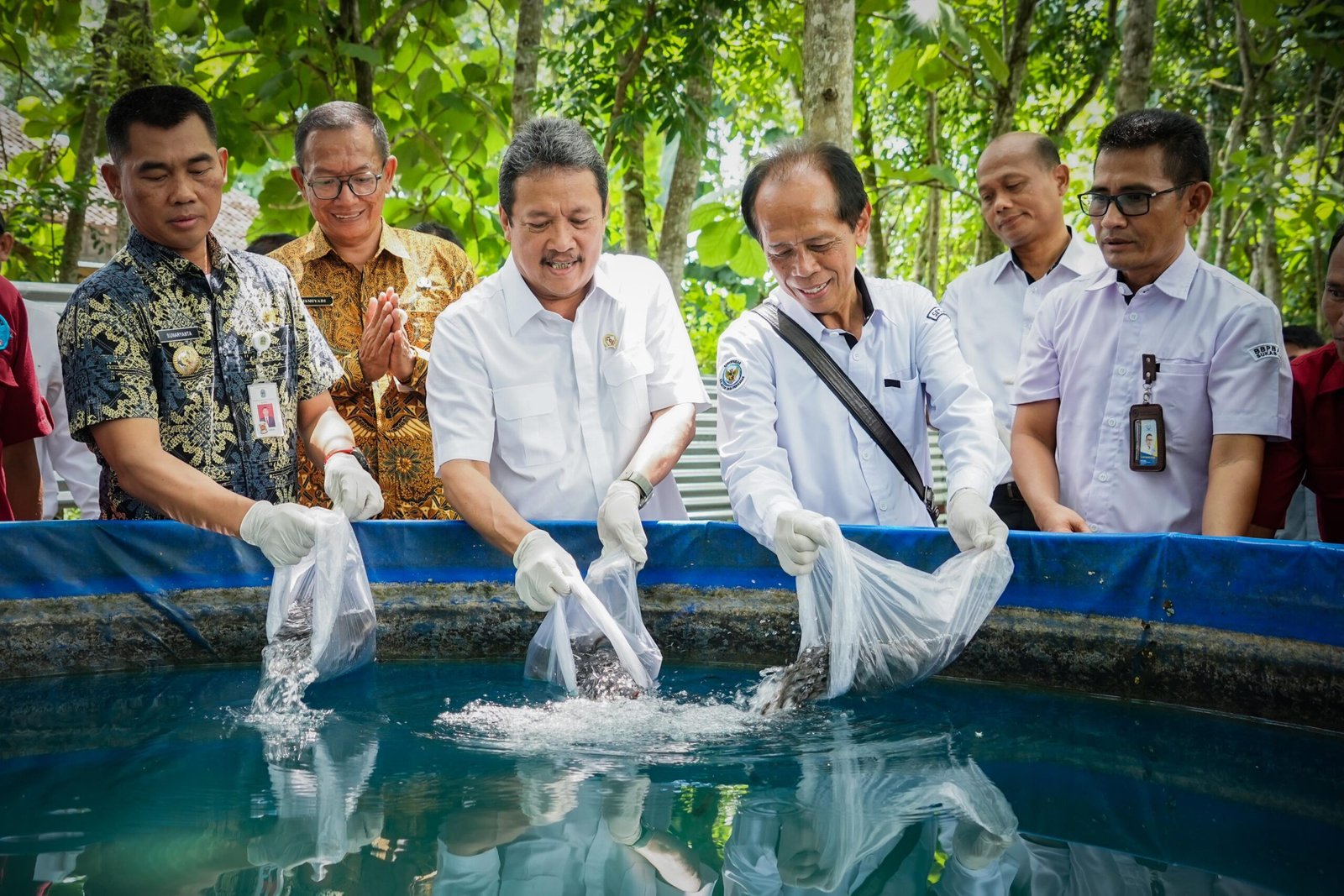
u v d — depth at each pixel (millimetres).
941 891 1277
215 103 5500
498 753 1815
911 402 2615
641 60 5773
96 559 2270
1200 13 8766
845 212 2338
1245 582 2000
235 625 2393
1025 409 2805
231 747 1828
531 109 5266
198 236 2383
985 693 2219
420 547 2469
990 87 6602
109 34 5457
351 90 5578
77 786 1614
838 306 2473
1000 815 1547
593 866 1336
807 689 2131
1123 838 1452
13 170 6637
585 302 2609
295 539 2172
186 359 2371
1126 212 2459
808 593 2219
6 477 2953
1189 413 2516
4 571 2199
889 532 2354
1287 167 7789
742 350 2570
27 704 2059
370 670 2375
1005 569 2176
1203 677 2059
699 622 2473
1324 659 1900
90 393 2250
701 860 1364
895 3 5848
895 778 1709
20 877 1271
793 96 10266
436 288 3191
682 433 2580
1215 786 1671
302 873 1290
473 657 2482
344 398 2975
